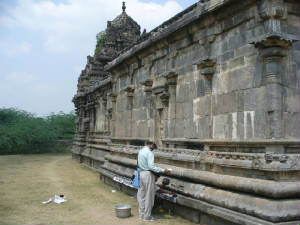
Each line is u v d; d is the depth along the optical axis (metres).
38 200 10.83
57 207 9.81
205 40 8.32
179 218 8.27
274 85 6.18
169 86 10.10
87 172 19.47
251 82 6.82
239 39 7.26
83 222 8.09
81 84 28.11
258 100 6.61
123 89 14.56
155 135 11.04
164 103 10.45
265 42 6.23
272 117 6.18
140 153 8.51
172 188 8.83
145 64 12.19
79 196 11.59
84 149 25.53
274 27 6.25
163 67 10.79
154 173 8.36
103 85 19.83
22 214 8.91
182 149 9.05
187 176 8.34
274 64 6.25
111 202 10.55
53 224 7.92
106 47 26.81
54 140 39.97
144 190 8.39
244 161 6.57
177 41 9.74
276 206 5.66
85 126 26.16
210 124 8.06
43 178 16.39
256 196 6.21
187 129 9.09
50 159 29.45
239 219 6.14
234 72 7.36
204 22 8.23
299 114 6.45
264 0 6.34
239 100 7.16
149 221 8.06
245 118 6.95
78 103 29.53
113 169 13.98
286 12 6.36
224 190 7.10
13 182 14.82
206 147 8.00
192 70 9.00
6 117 43.78
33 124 38.78
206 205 7.20
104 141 19.56
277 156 5.84
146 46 11.36
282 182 5.86
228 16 7.53
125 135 14.12
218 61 7.93
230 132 7.39
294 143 6.05
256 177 6.37
